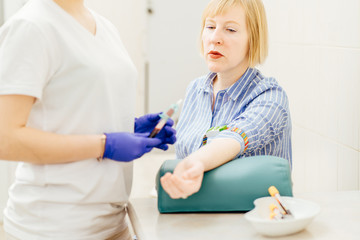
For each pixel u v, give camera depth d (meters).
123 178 1.22
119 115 1.21
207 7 1.36
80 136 1.09
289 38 2.14
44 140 1.05
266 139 1.29
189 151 1.46
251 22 1.33
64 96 1.11
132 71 1.23
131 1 3.76
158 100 4.34
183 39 4.25
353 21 1.59
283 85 2.24
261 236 1.02
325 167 1.84
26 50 1.03
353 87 1.60
